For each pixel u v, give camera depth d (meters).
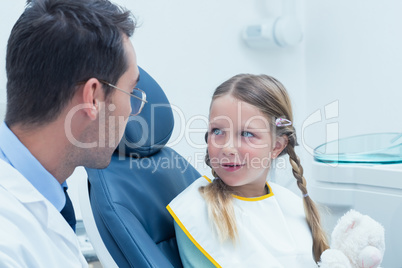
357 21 1.95
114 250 0.83
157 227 0.94
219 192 0.94
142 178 0.96
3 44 1.31
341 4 1.99
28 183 0.65
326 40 2.05
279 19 1.88
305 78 2.12
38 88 0.66
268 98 0.96
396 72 1.85
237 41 1.88
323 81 2.07
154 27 1.63
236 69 1.88
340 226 0.91
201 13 1.76
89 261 1.11
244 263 0.87
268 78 1.01
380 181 1.13
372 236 0.88
